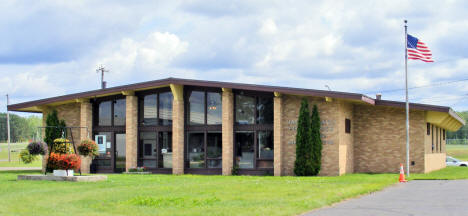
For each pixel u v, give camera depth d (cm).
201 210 1347
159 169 3206
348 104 3067
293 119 2959
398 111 3069
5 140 14812
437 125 3559
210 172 3112
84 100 3328
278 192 1791
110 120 3372
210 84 3009
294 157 2944
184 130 3186
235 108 3114
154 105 3278
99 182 2219
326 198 1576
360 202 1538
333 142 2859
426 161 3097
